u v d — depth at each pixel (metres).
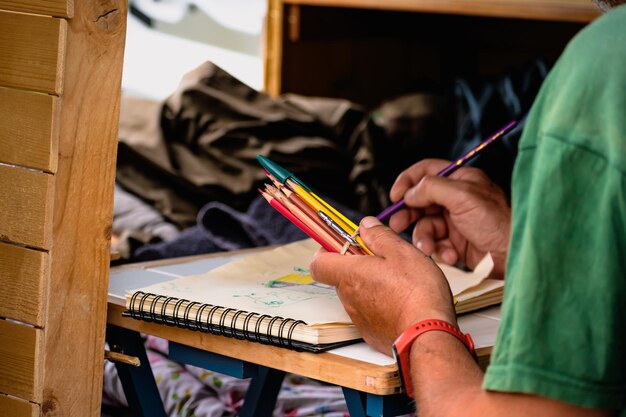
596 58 0.80
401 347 0.99
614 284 0.79
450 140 2.96
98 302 1.24
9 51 1.16
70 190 1.17
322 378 1.09
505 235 1.48
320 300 1.24
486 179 1.59
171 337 1.25
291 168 2.70
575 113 0.80
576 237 0.80
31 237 1.17
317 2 3.11
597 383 0.79
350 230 1.19
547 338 0.80
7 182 1.18
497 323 1.27
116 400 1.96
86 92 1.16
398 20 3.61
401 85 3.73
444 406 0.88
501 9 2.75
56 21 1.12
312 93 3.41
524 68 2.89
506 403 0.82
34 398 1.19
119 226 2.50
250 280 1.36
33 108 1.15
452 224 1.56
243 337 1.15
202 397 1.91
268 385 1.62
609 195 0.78
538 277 0.80
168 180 2.64
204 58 3.76
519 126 2.72
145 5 3.72
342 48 3.51
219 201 2.62
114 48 1.18
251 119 2.79
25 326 1.19
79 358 1.23
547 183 0.81
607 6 0.92
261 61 3.73
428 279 1.04
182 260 1.61
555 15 2.69
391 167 2.93
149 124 2.71
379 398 1.07
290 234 2.31
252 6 3.72
